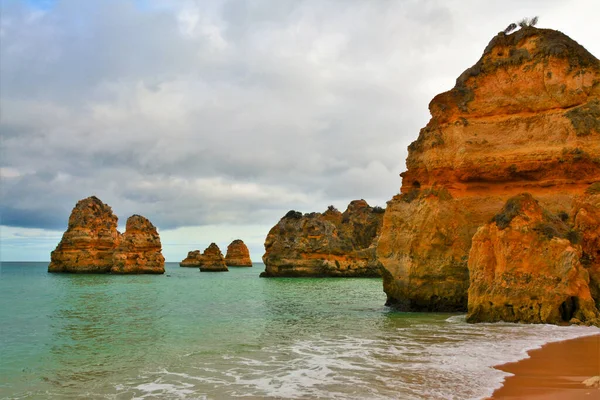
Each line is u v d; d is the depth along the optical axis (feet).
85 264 334.85
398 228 114.11
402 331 73.67
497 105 108.27
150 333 76.18
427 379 44.11
